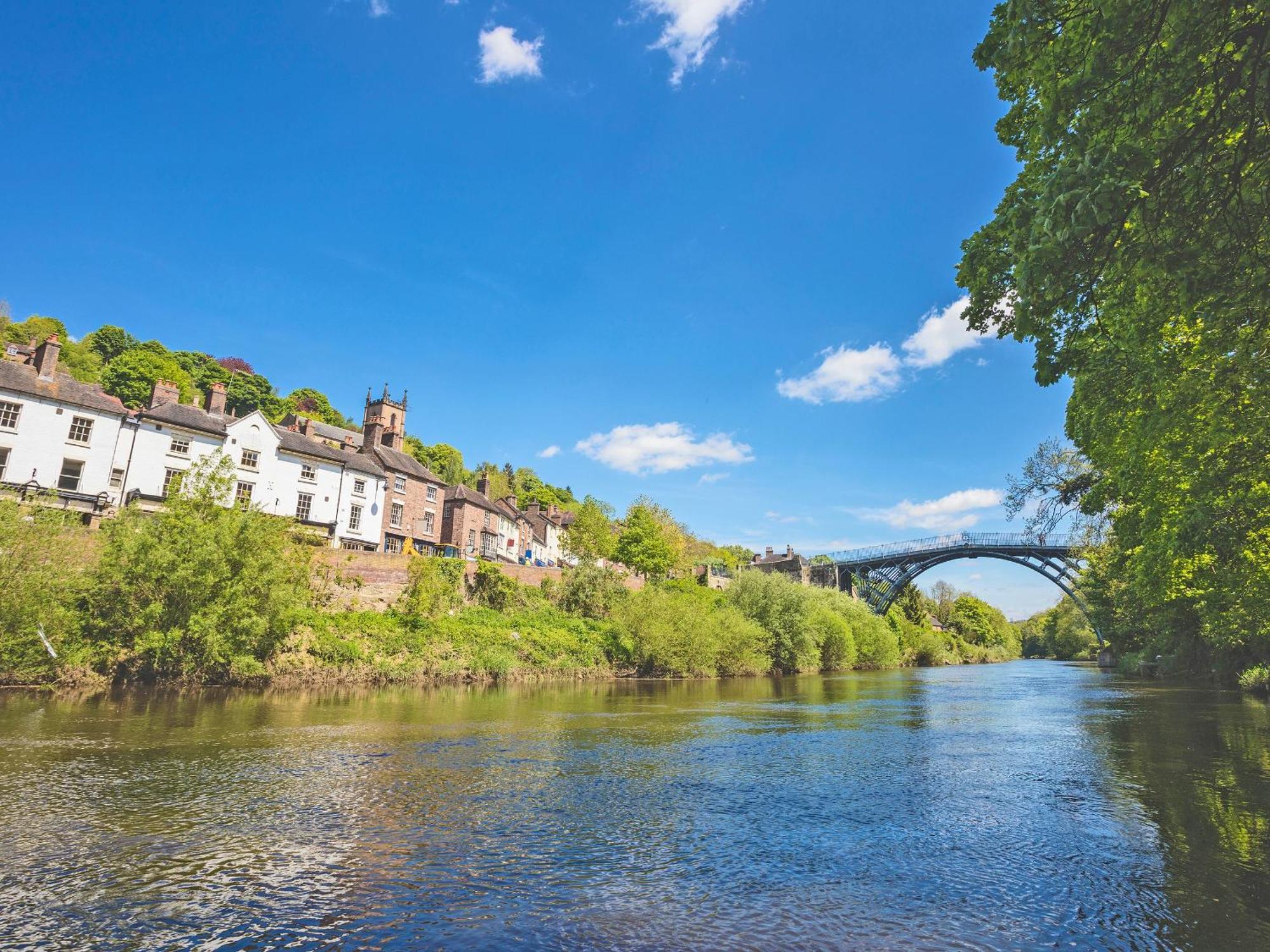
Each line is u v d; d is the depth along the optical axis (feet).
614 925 21.48
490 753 48.78
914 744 57.62
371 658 100.68
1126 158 22.54
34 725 53.06
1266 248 26.63
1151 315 31.86
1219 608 90.79
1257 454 39.83
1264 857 28.48
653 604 151.02
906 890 24.76
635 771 44.27
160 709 63.52
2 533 70.74
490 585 140.05
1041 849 29.60
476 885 24.57
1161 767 48.03
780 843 29.91
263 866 25.86
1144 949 20.25
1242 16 21.62
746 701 96.43
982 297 33.83
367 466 168.45
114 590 79.00
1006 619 540.93
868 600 310.24
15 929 20.42
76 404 127.65
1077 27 25.80
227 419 151.12
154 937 20.13
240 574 84.33
